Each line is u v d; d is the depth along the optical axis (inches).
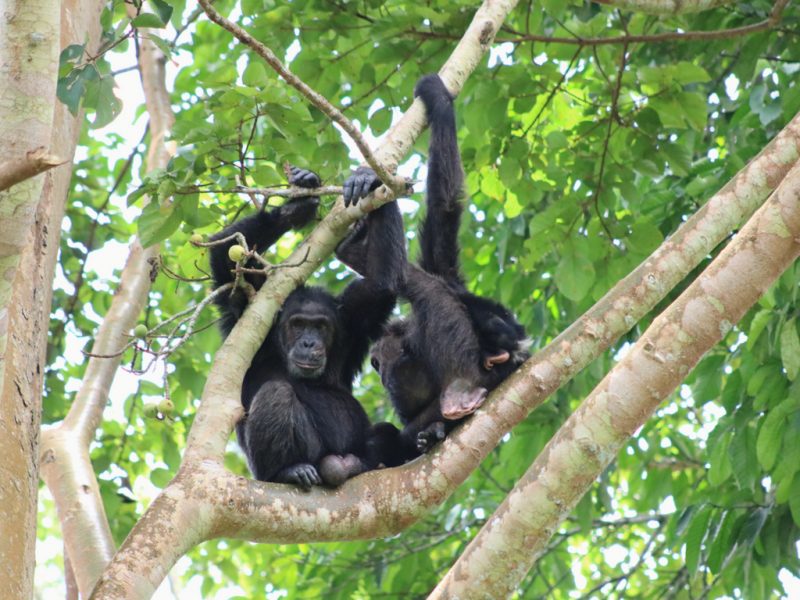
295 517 335.3
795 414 520.1
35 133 269.1
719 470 571.2
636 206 602.9
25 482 314.3
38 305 337.7
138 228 411.8
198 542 318.0
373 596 709.3
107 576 292.5
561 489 336.8
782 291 535.5
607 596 732.0
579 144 604.7
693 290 347.3
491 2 462.0
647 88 593.6
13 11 270.8
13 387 319.3
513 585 335.6
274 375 486.0
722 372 587.5
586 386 641.0
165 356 329.4
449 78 446.9
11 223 251.6
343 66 588.4
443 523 732.7
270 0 595.8
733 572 579.8
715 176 591.5
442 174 464.8
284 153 447.8
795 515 517.7
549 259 671.8
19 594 300.7
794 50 599.5
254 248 390.9
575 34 563.2
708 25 606.5
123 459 747.4
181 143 410.9
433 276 473.1
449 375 442.6
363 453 478.6
